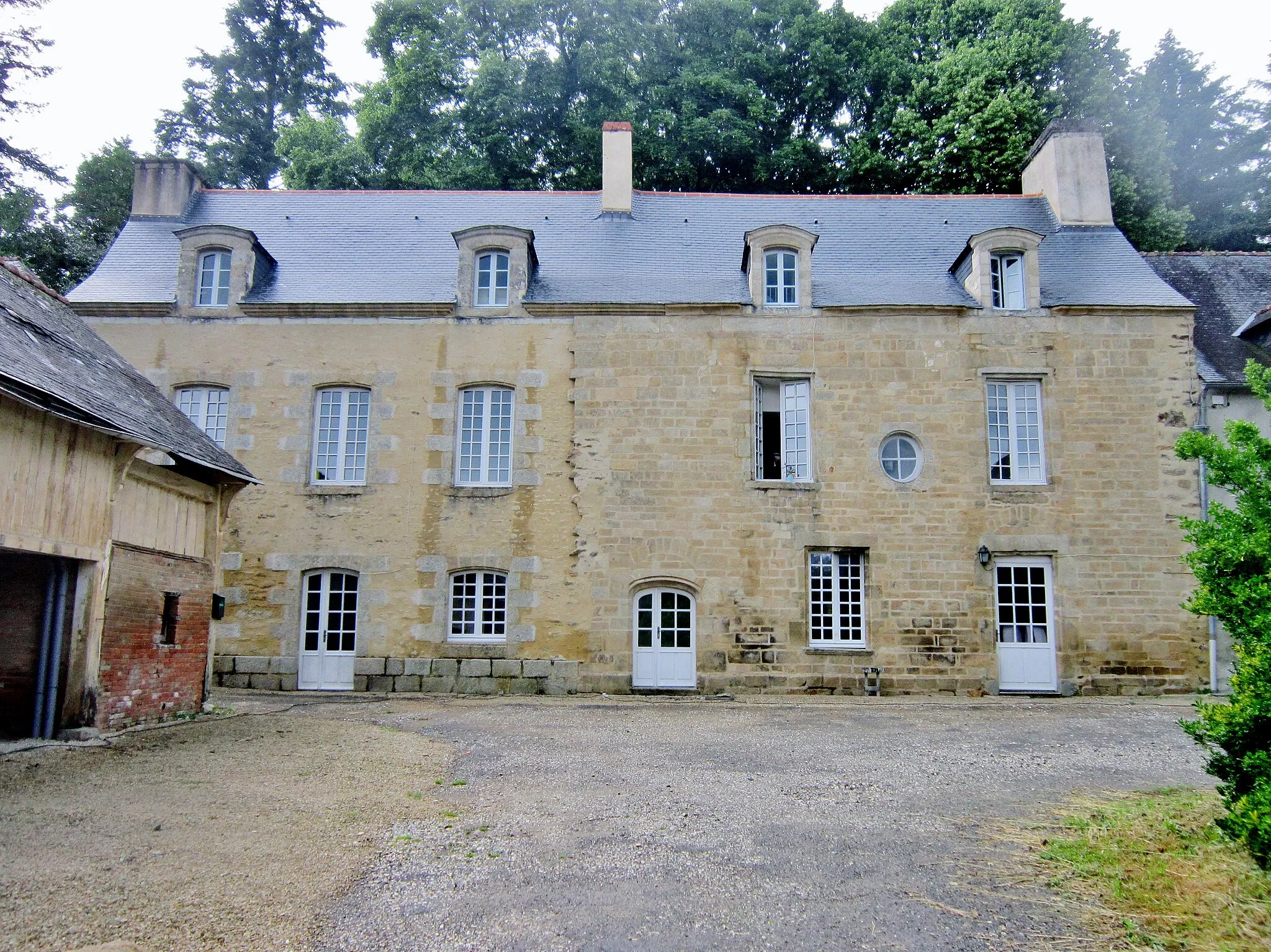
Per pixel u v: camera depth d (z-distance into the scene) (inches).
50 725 331.9
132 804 249.1
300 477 594.6
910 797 284.2
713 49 1125.7
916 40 1120.8
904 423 592.7
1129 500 581.6
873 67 1072.8
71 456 323.6
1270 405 224.8
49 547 311.0
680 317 604.4
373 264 657.6
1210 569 215.9
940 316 601.0
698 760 345.7
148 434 349.4
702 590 575.2
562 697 555.2
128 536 366.9
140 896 179.6
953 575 576.4
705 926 176.7
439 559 583.5
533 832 240.4
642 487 587.5
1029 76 979.9
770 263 623.5
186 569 416.8
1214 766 210.4
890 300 614.2
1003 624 578.2
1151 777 312.5
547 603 577.0
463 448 605.3
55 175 920.3
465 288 614.2
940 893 195.5
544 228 692.7
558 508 586.9
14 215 946.7
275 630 578.9
